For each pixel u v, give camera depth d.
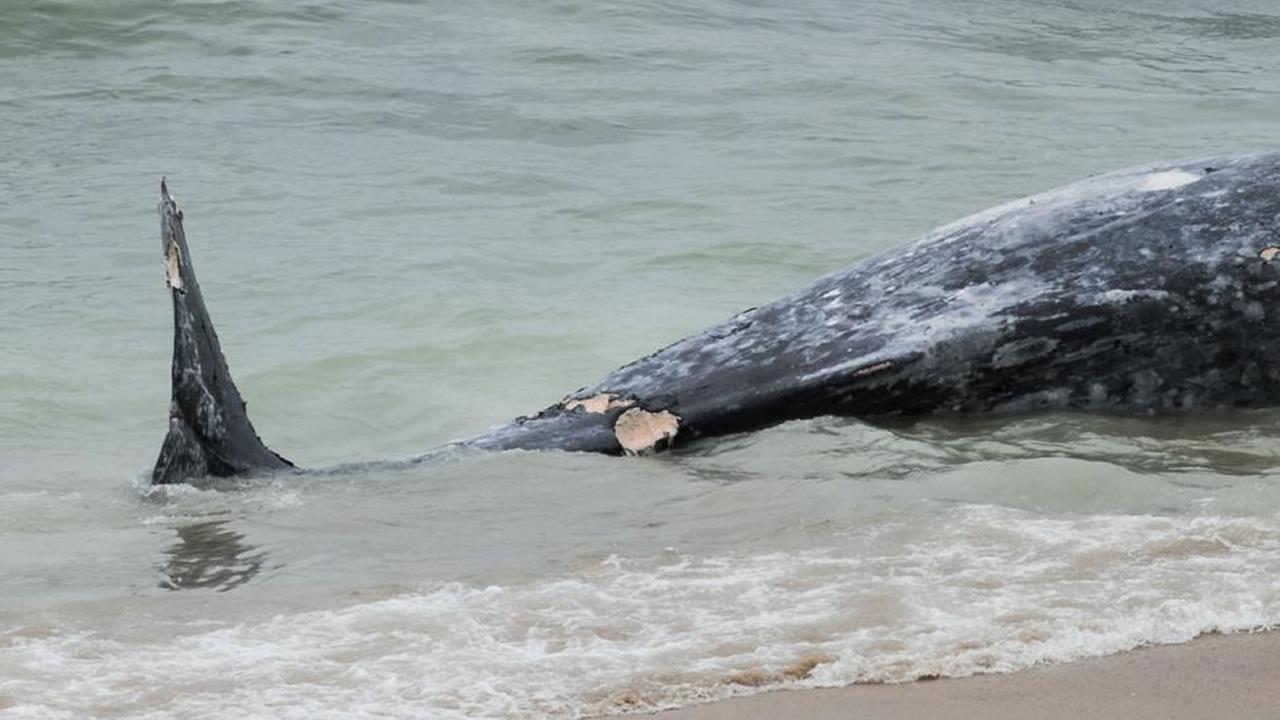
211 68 57.09
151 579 18.39
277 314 32.88
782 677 14.76
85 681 14.83
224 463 22.88
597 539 19.56
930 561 17.80
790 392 24.31
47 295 34.38
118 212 41.12
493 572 18.22
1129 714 13.90
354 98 53.75
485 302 33.31
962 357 24.44
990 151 47.94
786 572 17.58
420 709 14.14
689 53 61.12
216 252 37.53
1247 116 54.00
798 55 61.50
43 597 17.64
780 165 46.16
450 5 66.62
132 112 51.88
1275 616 16.06
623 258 36.94
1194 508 19.81
